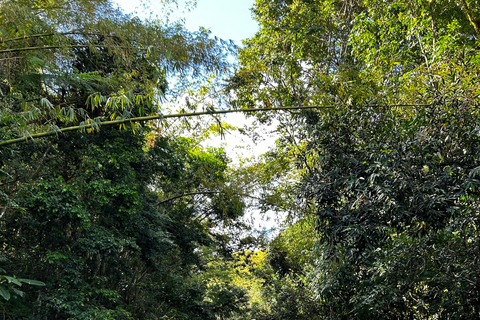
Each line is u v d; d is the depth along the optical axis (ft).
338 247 25.95
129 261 51.70
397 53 29.37
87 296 38.50
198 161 58.54
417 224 19.57
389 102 20.27
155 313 54.70
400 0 28.37
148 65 24.90
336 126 21.11
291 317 56.03
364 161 19.57
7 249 38.52
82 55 31.40
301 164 24.21
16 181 33.09
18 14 20.30
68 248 38.81
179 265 60.08
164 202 59.98
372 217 18.71
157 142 48.26
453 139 18.69
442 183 17.54
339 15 40.93
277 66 40.88
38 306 35.14
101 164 38.99
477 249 23.99
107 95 29.99
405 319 32.07
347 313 35.09
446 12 28.78
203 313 57.98
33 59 21.11
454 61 20.72
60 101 32.32
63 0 23.98
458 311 25.12
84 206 36.42
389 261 28.27
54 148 36.96
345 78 21.61
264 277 68.13
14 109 25.43
